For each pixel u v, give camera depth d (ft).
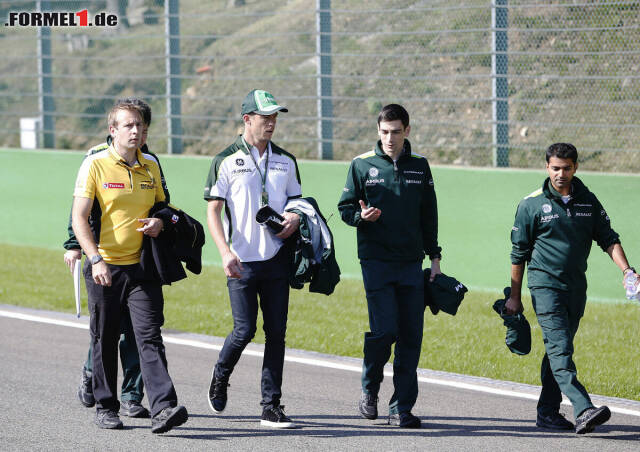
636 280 66.54
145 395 78.74
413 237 70.49
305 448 63.62
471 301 121.19
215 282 134.41
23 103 247.70
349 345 99.76
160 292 66.74
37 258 153.89
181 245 66.49
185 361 91.45
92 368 69.36
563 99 154.61
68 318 111.24
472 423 71.36
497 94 140.26
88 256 64.08
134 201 65.77
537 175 128.16
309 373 87.81
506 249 130.00
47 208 168.66
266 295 69.10
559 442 66.03
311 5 207.62
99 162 65.41
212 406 70.69
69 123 233.76
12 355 91.71
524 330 71.92
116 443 64.18
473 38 172.45
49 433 66.44
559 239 68.18
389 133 69.72
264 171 69.26
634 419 73.20
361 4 181.37
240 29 217.97
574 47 153.17
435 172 135.23
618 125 135.13
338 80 186.70
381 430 68.80
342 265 142.20
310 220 68.90
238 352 69.21
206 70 205.77
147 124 68.85
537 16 156.46
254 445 64.13
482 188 131.75
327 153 154.51
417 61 177.68
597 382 85.25
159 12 247.09
